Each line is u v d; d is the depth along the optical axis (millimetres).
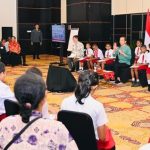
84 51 12891
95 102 2982
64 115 2832
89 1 15859
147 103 7590
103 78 10797
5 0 18359
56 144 1605
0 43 15156
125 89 9391
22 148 1609
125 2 14812
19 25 18938
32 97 1682
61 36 14711
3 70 3977
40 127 1631
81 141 2818
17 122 1686
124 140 5043
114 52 11094
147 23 10539
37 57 17672
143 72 9617
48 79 8867
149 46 9781
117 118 6289
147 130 5547
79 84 2977
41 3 19406
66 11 17828
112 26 15828
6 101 3195
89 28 16000
